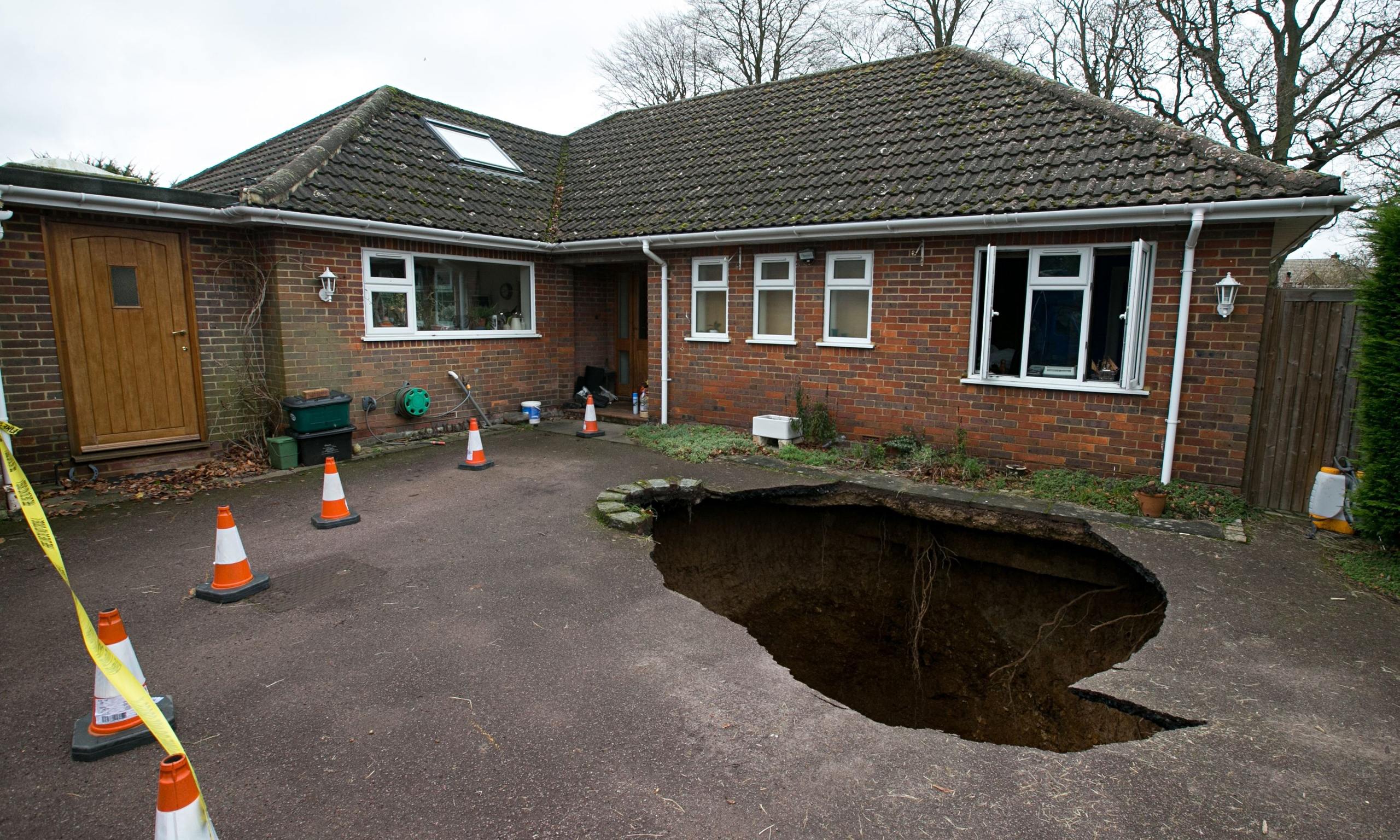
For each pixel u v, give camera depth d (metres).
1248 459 7.09
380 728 3.46
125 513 6.79
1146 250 7.18
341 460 8.91
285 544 6.02
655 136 13.48
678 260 10.62
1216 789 3.08
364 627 4.52
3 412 6.80
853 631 7.00
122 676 2.17
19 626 4.48
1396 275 5.49
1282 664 4.13
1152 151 7.61
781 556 7.93
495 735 3.41
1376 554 5.72
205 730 3.42
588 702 3.70
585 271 12.71
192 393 8.40
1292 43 16.03
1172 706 3.72
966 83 10.38
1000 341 8.37
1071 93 8.99
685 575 7.26
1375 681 3.96
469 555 5.80
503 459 9.12
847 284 9.09
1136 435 7.50
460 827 2.80
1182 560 5.66
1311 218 6.50
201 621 4.58
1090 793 3.05
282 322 8.63
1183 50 17.69
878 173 9.30
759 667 4.10
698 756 3.27
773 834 2.78
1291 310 6.79
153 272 8.00
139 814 2.88
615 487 7.79
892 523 7.67
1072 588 6.53
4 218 6.50
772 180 10.29
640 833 2.78
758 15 24.77
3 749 3.27
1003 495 7.27
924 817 2.88
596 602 4.95
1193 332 7.12
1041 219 7.37
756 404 10.12
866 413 9.14
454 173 11.44
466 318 11.00
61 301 7.35
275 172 9.12
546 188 12.96
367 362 9.61
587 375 12.77
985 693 5.93
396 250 9.77
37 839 2.72
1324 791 3.07
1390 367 5.55
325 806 2.91
